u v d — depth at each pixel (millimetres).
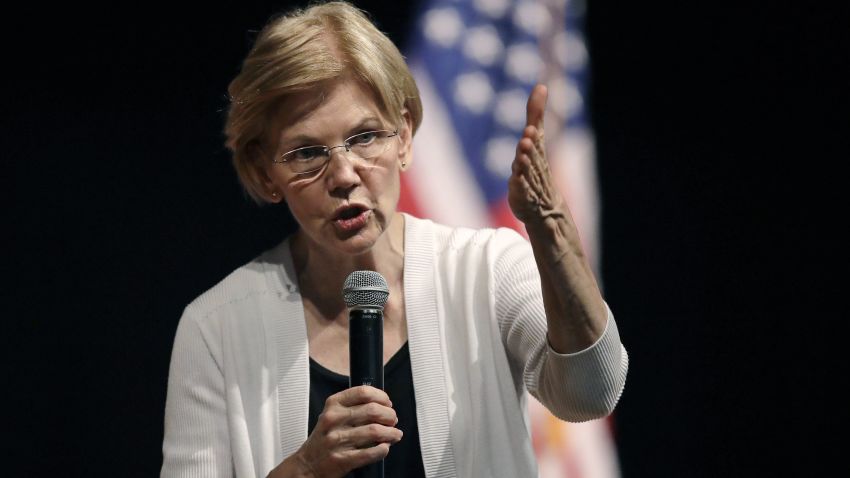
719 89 11461
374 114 5289
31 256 10227
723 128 11438
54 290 10234
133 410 10211
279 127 5312
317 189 5266
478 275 5766
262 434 5574
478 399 5504
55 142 10398
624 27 11594
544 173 4664
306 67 5156
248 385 5711
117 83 10570
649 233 11320
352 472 4801
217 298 5965
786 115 11398
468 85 11508
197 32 10742
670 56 11523
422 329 5648
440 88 11492
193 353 5848
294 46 5207
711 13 11508
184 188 10531
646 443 11062
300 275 5973
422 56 11477
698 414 11094
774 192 11344
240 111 5402
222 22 10781
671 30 11523
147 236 10414
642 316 11195
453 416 5484
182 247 10445
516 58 11586
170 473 5711
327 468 4691
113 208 10398
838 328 11172
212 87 10695
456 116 11477
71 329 10211
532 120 4582
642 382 11102
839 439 11078
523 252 5844
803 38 11391
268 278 5965
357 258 5695
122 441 10164
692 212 11352
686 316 11219
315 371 5691
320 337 5789
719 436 11078
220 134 10641
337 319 5812
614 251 11281
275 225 10594
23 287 10195
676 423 11070
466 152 11453
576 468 11047
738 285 11258
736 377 11156
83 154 10430
